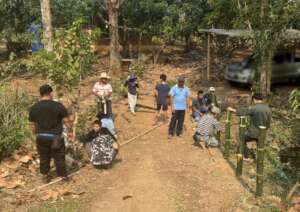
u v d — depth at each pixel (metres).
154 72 26.77
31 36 25.23
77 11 28.25
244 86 21.05
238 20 16.28
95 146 9.68
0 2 25.14
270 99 17.02
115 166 10.00
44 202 7.89
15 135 9.88
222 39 25.80
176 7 29.70
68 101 15.12
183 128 13.61
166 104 14.65
